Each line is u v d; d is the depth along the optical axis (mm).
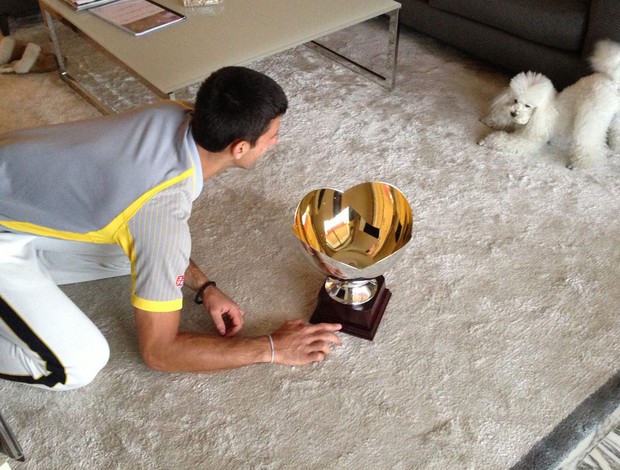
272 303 1609
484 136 2131
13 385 1438
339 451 1302
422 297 1605
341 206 1587
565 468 1272
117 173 1181
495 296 1603
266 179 1983
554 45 2178
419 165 2018
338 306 1503
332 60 2566
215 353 1360
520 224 1803
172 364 1344
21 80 2494
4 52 2561
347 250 1563
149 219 1169
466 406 1372
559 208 1853
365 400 1387
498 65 2520
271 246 1762
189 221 1848
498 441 1310
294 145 2113
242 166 1312
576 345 1486
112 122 1269
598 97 1896
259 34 1981
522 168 2002
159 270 1198
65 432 1347
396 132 2162
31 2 2750
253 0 2203
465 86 2391
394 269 1677
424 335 1516
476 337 1509
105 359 1391
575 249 1723
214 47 1915
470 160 2037
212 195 1934
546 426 1334
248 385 1419
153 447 1315
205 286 1519
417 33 2742
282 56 2594
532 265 1681
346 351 1483
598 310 1563
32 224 1269
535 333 1515
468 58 2570
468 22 2389
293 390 1407
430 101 2312
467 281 1642
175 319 1289
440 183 1945
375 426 1341
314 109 2279
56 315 1301
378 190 1550
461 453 1292
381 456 1292
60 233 1274
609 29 1978
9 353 1310
